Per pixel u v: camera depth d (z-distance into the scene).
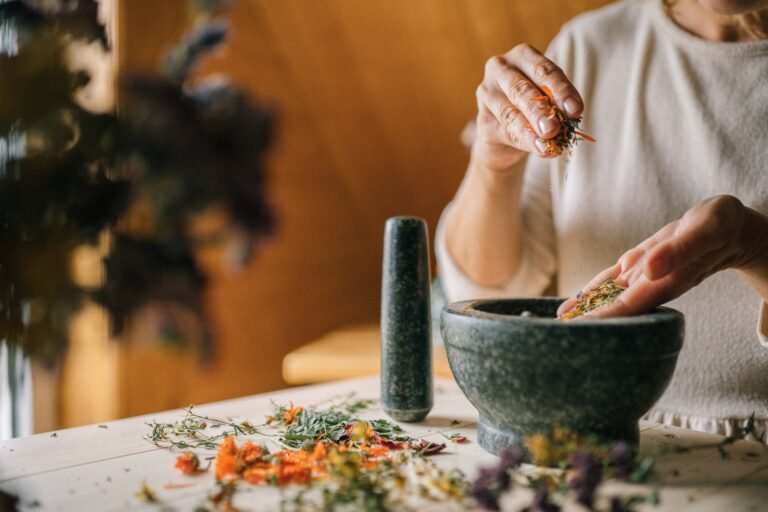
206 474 0.62
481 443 0.70
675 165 0.97
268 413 0.85
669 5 1.03
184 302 0.55
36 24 0.49
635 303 0.62
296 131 2.01
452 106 2.11
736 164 0.93
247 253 0.63
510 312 0.77
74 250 0.49
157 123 0.54
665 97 0.98
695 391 0.94
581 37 1.10
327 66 1.96
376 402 0.90
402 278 0.79
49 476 0.62
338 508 0.53
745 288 0.91
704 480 0.60
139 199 0.53
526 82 0.73
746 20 0.95
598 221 1.02
